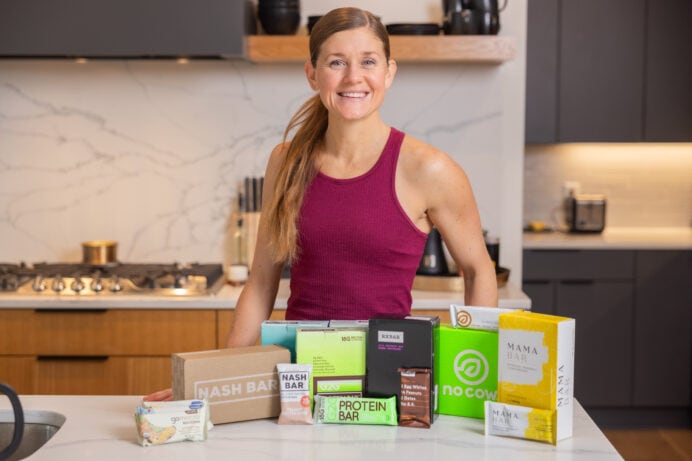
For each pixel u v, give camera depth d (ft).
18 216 13.41
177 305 11.23
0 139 13.29
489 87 13.19
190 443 5.41
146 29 11.75
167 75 13.25
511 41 12.14
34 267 12.50
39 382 11.38
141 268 12.46
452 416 5.90
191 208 13.42
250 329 7.28
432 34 12.35
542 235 15.75
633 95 15.14
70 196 13.38
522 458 5.14
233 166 13.39
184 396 5.57
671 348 14.90
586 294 14.80
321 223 6.72
